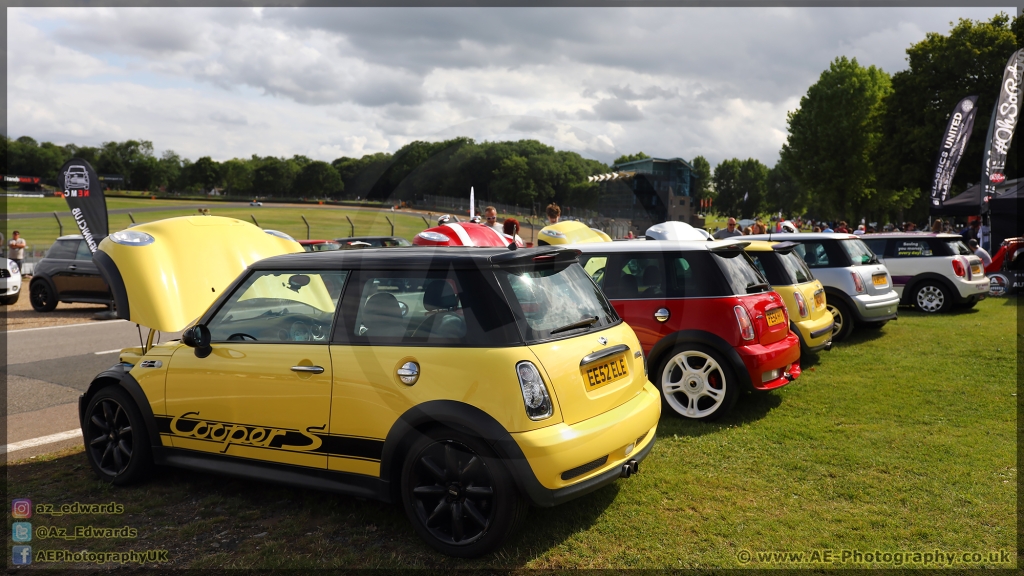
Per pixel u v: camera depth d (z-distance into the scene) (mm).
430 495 3260
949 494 3844
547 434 3059
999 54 33188
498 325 3150
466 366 3117
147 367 4059
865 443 4746
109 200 93750
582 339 3428
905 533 3389
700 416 5414
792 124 50281
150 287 4309
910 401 5828
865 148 45750
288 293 3719
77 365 8102
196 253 4645
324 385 3416
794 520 3561
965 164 34812
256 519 3693
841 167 47062
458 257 3314
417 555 3246
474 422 3041
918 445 4684
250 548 3346
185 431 3900
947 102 34781
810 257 9141
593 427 3238
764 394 6207
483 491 3117
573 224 4180
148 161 121375
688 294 5457
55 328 11320
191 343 3797
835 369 7199
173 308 4332
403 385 3219
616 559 3176
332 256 3693
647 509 3711
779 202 107250
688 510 3701
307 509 3779
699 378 5438
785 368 5641
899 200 56281
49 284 13680
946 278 11578
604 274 5789
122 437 4203
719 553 3217
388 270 3451
